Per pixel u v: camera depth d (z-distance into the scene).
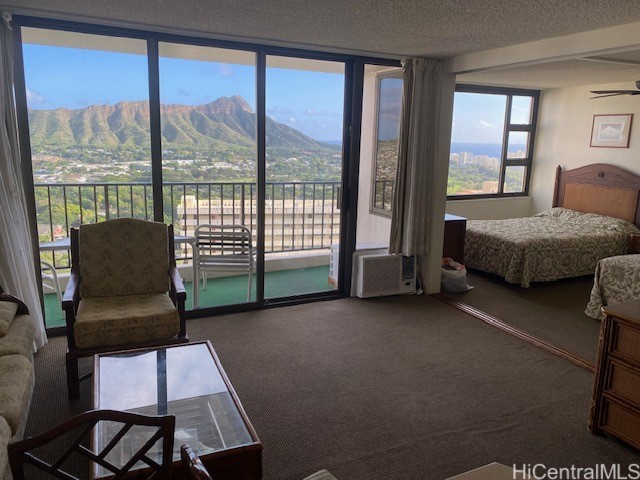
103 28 3.37
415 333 3.85
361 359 3.37
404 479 2.20
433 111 4.46
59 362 3.21
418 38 3.56
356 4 2.71
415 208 4.52
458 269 4.96
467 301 4.68
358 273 4.61
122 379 2.30
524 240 5.08
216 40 3.70
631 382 2.34
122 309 2.94
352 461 2.31
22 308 2.82
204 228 4.17
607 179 6.05
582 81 5.89
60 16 3.13
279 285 4.87
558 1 2.57
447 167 4.63
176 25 3.32
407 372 3.20
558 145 6.71
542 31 3.26
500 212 6.96
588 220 5.98
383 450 2.40
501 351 3.55
